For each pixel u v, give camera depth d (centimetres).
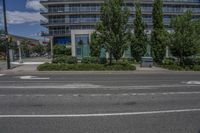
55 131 583
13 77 1845
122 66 2466
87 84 1423
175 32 2611
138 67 2812
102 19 2528
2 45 5672
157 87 1316
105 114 738
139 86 1349
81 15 7869
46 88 1266
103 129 597
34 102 912
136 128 606
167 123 650
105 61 2802
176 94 1100
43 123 647
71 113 748
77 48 4066
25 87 1301
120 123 647
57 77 1844
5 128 608
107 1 2519
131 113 751
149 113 753
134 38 3434
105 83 1473
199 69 2531
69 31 7919
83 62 2827
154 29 3262
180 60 2738
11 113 748
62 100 949
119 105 862
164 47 3158
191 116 724
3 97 1013
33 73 2212
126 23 2527
